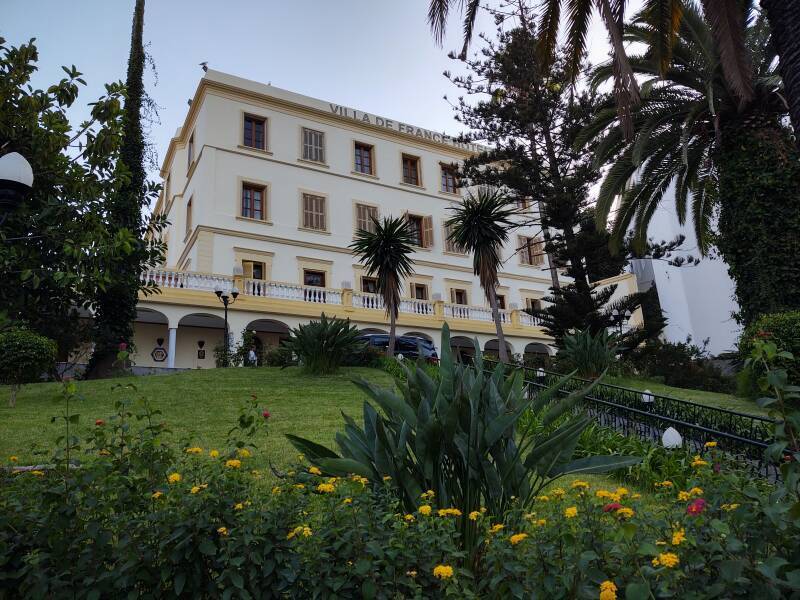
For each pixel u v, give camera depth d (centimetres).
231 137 2517
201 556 225
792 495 188
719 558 173
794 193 1112
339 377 1330
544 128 1894
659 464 556
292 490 256
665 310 2828
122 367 1466
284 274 2470
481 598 211
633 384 1372
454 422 311
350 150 2852
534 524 226
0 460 550
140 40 1727
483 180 2016
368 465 330
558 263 1833
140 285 1223
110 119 663
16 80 629
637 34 1221
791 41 611
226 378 1295
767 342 221
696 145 1291
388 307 1725
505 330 2711
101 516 232
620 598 187
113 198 692
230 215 2409
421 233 2961
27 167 528
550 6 809
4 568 225
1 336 929
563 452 326
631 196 1410
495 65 1964
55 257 623
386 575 206
